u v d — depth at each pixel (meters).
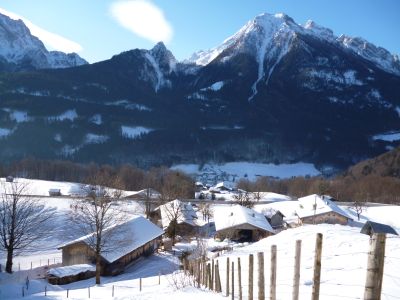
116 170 190.12
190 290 25.44
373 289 8.10
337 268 27.97
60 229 71.62
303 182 194.62
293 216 96.25
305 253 35.53
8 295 36.56
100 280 49.81
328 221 87.12
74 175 183.75
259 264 15.96
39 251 63.75
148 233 64.56
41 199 90.25
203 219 97.25
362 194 156.62
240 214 78.56
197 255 44.47
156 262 59.81
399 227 87.12
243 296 21.55
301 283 23.97
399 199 153.50
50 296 32.06
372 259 8.17
